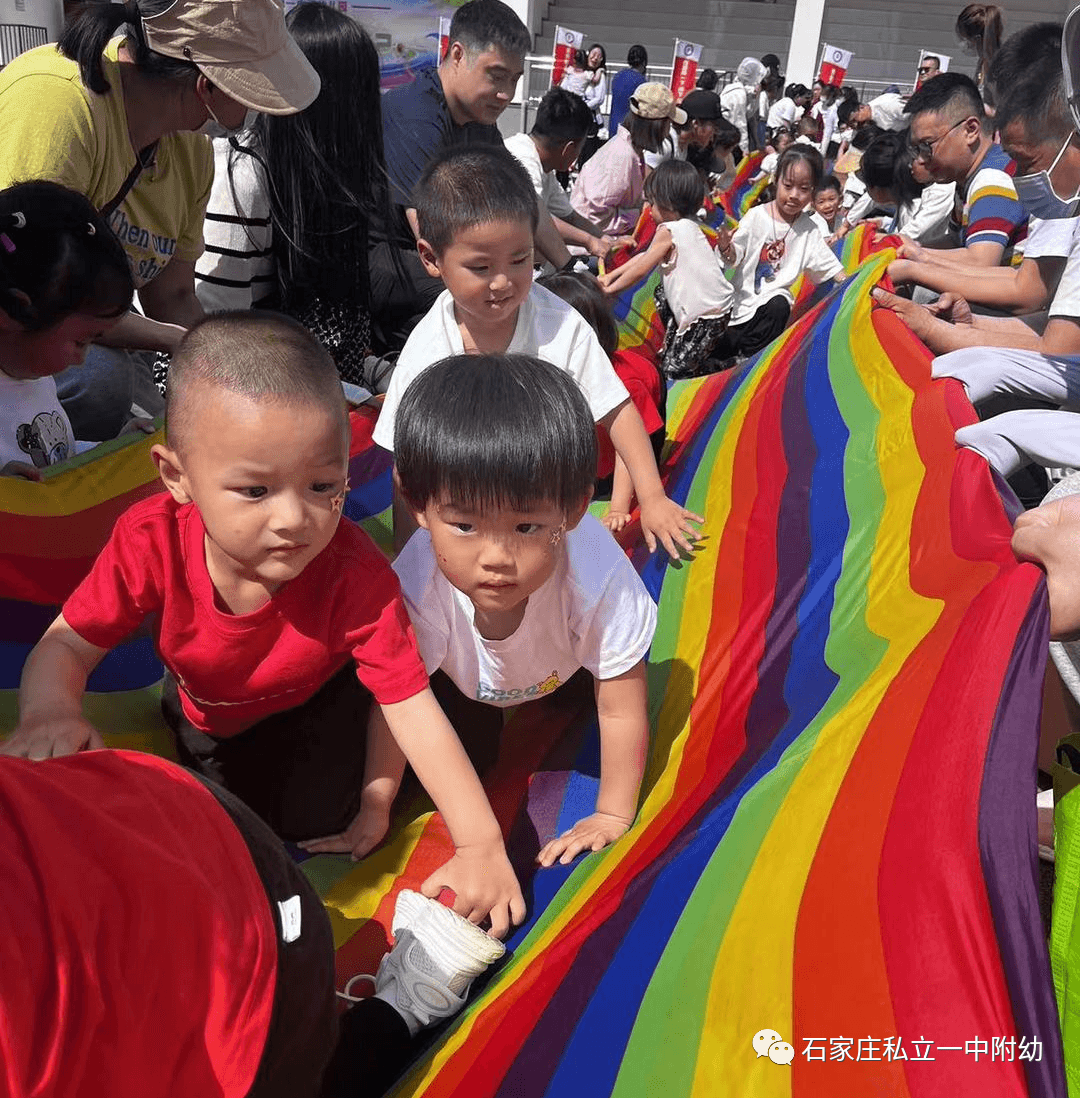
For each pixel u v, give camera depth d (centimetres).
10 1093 90
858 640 235
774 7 2350
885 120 1228
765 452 344
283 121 353
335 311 382
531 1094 144
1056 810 186
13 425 269
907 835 160
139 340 335
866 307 410
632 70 1609
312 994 123
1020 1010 138
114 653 247
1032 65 342
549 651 209
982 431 287
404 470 173
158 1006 103
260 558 166
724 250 670
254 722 208
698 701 245
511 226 246
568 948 167
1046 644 186
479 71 433
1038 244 406
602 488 367
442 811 186
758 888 166
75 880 99
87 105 284
